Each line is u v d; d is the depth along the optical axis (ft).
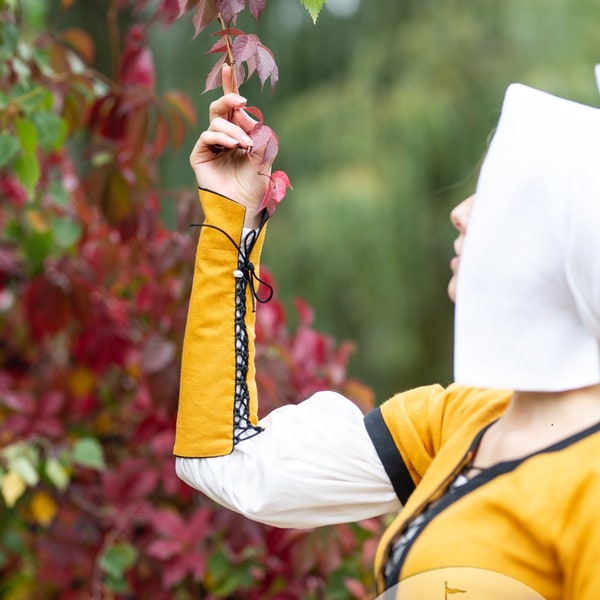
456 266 4.48
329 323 25.17
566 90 23.89
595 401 4.07
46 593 9.31
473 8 26.13
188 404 5.12
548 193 3.94
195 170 5.17
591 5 25.18
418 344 25.82
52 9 22.35
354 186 24.71
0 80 8.05
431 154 25.22
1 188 10.00
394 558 4.30
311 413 5.15
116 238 9.75
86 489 9.39
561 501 3.81
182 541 8.39
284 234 25.45
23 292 9.94
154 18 8.49
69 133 8.87
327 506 4.97
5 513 9.61
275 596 8.39
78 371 9.66
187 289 8.46
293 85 27.37
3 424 9.07
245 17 25.70
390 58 26.21
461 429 4.53
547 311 4.01
